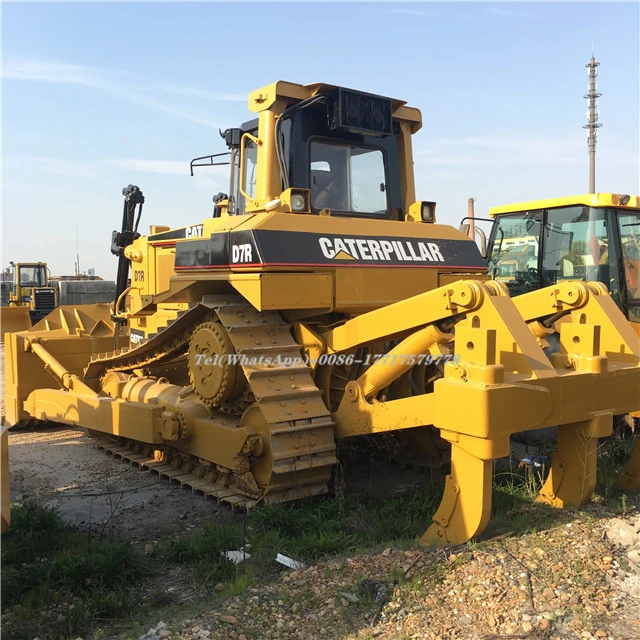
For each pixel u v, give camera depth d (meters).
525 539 4.02
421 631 3.08
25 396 8.25
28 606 3.44
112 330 9.27
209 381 5.36
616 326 4.58
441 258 5.73
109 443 7.30
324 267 4.93
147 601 3.56
